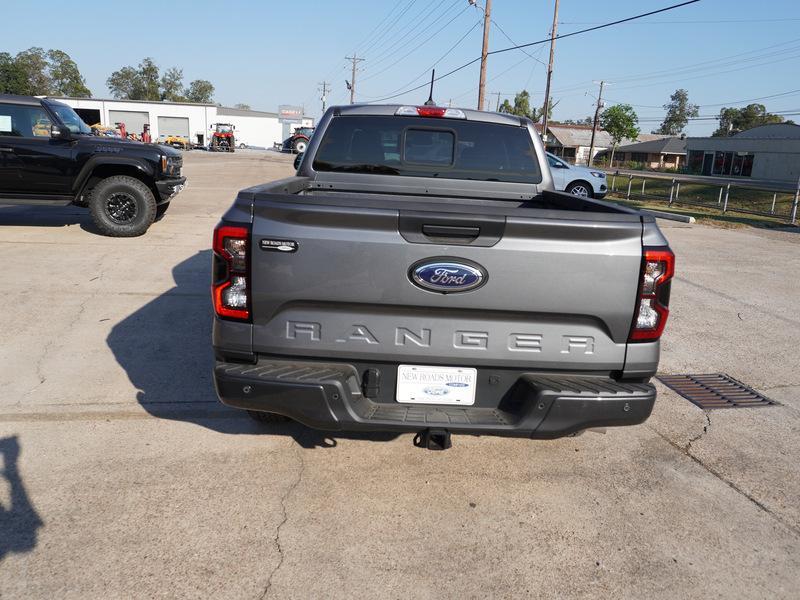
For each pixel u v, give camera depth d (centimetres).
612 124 7762
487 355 274
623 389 274
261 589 246
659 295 272
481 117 419
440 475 336
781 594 258
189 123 6812
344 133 415
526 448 371
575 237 263
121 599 237
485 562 269
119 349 497
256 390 268
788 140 5891
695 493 332
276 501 305
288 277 264
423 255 262
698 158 7175
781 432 412
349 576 256
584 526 298
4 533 271
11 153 895
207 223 1138
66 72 10006
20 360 468
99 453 342
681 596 255
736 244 1235
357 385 277
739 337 618
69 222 1069
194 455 344
